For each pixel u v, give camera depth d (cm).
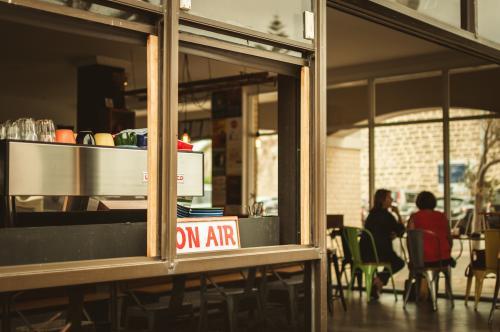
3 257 242
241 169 1173
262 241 346
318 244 346
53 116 1400
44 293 252
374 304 825
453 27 473
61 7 246
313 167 346
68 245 261
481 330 652
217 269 292
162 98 272
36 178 285
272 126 1154
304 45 342
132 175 322
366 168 1029
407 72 994
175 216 273
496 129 921
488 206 923
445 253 792
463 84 949
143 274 261
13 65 1072
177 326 318
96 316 272
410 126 992
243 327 352
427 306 812
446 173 956
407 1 430
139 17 271
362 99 1039
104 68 1020
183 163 343
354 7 401
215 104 1216
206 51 304
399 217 898
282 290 355
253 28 317
